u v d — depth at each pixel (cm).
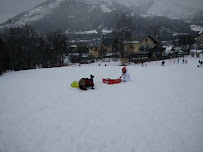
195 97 743
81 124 521
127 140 424
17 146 417
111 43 6512
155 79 1295
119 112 605
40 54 5019
